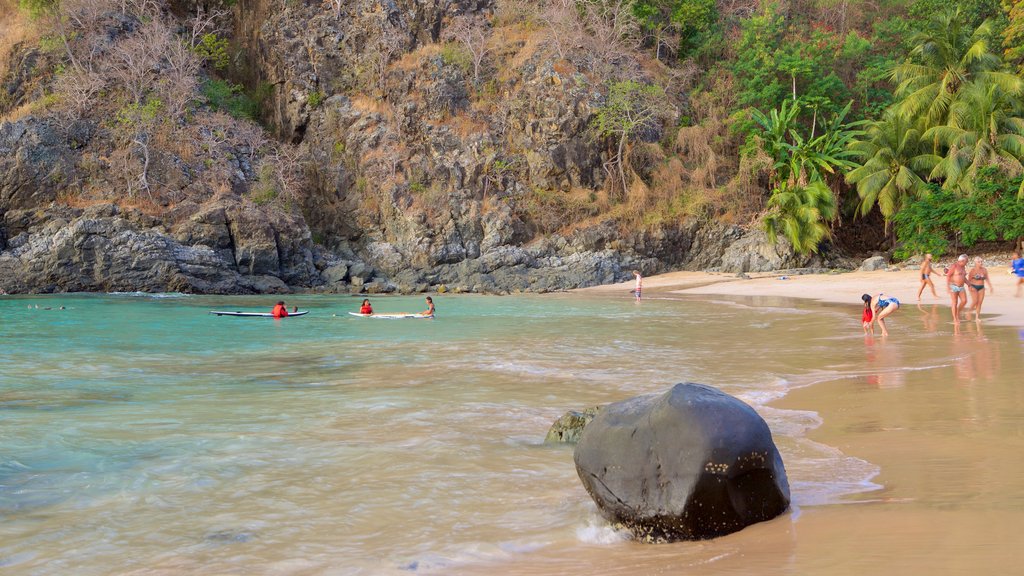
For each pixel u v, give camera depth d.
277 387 11.59
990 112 46.69
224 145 52.22
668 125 58.47
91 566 4.58
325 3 59.97
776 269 51.09
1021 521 4.35
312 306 34.56
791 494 5.42
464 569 4.36
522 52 58.28
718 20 63.78
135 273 44.12
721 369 12.90
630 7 59.56
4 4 55.56
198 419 9.08
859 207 56.06
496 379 12.14
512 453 7.29
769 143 54.53
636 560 4.35
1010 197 44.34
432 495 5.94
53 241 43.34
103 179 47.69
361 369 13.56
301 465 6.90
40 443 7.85
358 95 58.31
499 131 56.59
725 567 4.00
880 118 56.50
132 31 54.47
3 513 5.62
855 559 3.90
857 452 6.69
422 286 48.97
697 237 54.56
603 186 55.97
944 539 4.10
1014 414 7.88
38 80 51.16
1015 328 17.45
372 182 55.19
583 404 9.91
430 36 59.31
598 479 5.09
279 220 49.53
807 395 10.03
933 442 6.80
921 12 60.16
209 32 60.53
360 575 4.32
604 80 56.59
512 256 52.00
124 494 6.08
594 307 31.91
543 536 4.95
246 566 4.52
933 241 46.53
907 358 13.19
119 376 12.88
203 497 5.97
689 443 4.77
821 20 62.56
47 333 21.17
